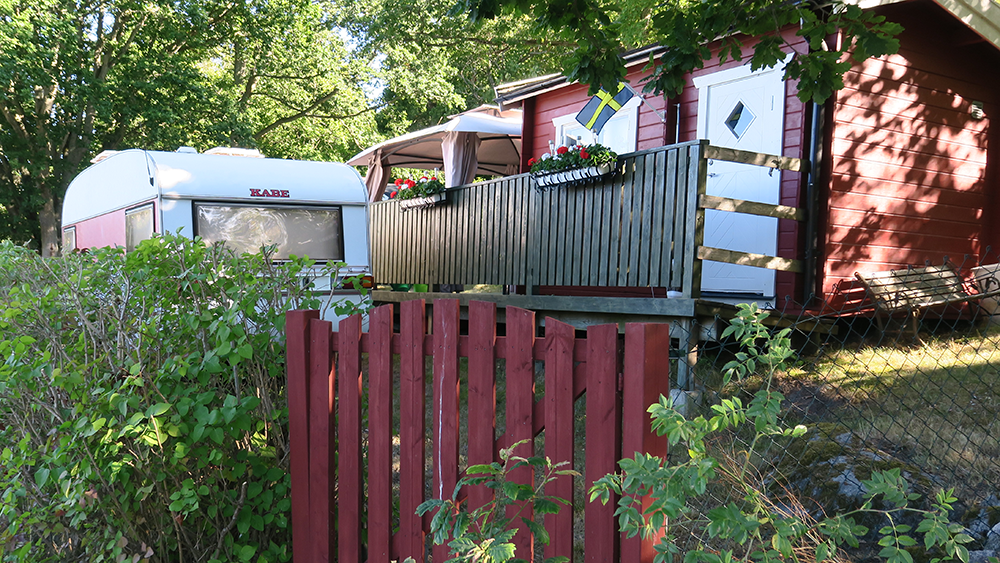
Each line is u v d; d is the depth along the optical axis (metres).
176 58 21.67
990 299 7.33
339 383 3.26
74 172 21.33
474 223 8.89
